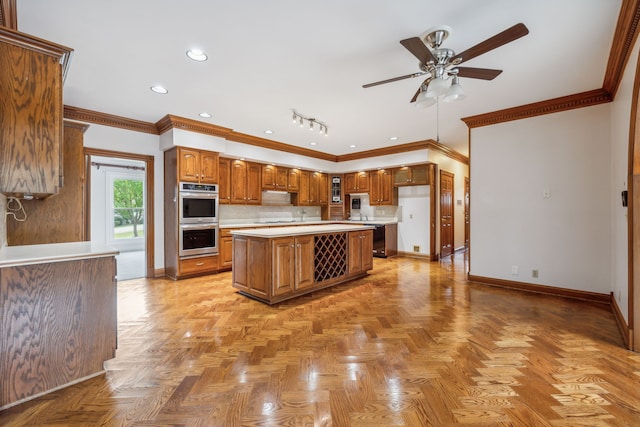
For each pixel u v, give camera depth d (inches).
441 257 255.6
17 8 72.9
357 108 148.5
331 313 119.0
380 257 256.2
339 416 59.4
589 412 60.2
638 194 87.7
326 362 80.4
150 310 122.2
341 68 106.3
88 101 139.6
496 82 119.5
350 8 74.2
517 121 151.9
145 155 177.8
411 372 75.4
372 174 271.3
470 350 87.0
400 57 98.5
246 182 222.2
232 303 131.7
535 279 147.9
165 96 132.6
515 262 154.1
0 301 61.6
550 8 74.4
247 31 84.0
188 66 104.7
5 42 66.7
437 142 228.4
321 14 76.5
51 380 67.5
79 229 116.6
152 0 70.8
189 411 60.7
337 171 288.7
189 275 178.9
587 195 133.6
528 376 73.4
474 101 140.4
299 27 82.1
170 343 91.8
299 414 59.9
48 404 63.0
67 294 70.2
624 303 100.8
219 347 89.2
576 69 108.1
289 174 255.6
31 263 65.2
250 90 125.8
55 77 72.9
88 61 101.0
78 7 73.2
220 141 190.2
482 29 83.8
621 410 60.7
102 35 85.7
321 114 158.1
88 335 73.1
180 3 72.1
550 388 68.3
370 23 80.4
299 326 105.7
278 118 165.6
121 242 307.7
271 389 68.3
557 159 140.9
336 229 159.9
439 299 137.6
